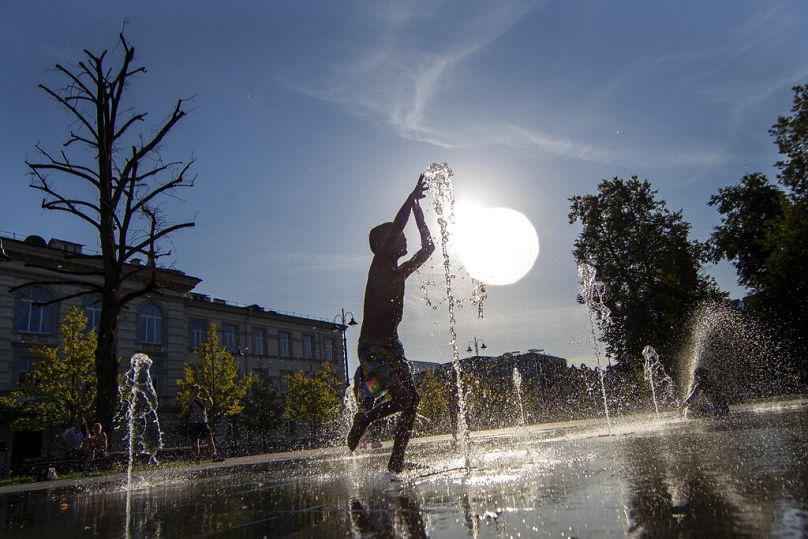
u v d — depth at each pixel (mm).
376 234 4750
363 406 4516
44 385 26328
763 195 33219
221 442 38750
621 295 31172
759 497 1958
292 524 2303
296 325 54375
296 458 11102
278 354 51812
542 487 2686
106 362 16594
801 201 25062
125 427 33094
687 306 30391
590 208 32750
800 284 26969
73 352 27344
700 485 2314
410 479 3672
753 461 2930
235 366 36938
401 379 4402
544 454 4902
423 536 1831
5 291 31469
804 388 29375
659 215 31812
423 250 4703
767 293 29547
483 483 3090
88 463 12562
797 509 1725
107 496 4812
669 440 5484
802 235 25047
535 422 31797
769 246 27406
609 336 31328
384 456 8047
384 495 2967
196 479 6449
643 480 2604
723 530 1556
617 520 1801
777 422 7102
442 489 2980
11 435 29438
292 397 41500
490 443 8789
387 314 4484
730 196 34344
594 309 31328
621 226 31469
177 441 35531
